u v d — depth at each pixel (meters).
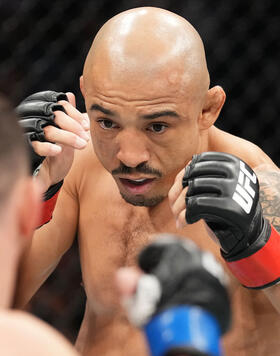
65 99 3.09
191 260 1.41
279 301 2.77
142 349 3.07
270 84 6.46
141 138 2.71
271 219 2.83
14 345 1.26
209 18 6.38
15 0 6.16
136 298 1.37
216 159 2.67
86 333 3.29
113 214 3.15
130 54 2.66
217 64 6.40
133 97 2.65
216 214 2.57
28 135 2.88
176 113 2.69
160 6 6.34
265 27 6.39
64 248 3.32
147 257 1.43
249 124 6.52
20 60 6.00
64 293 5.91
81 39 6.15
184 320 1.34
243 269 2.73
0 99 1.47
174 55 2.68
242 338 2.97
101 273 3.16
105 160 2.84
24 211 1.42
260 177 2.95
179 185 2.68
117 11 6.22
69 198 3.27
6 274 1.38
